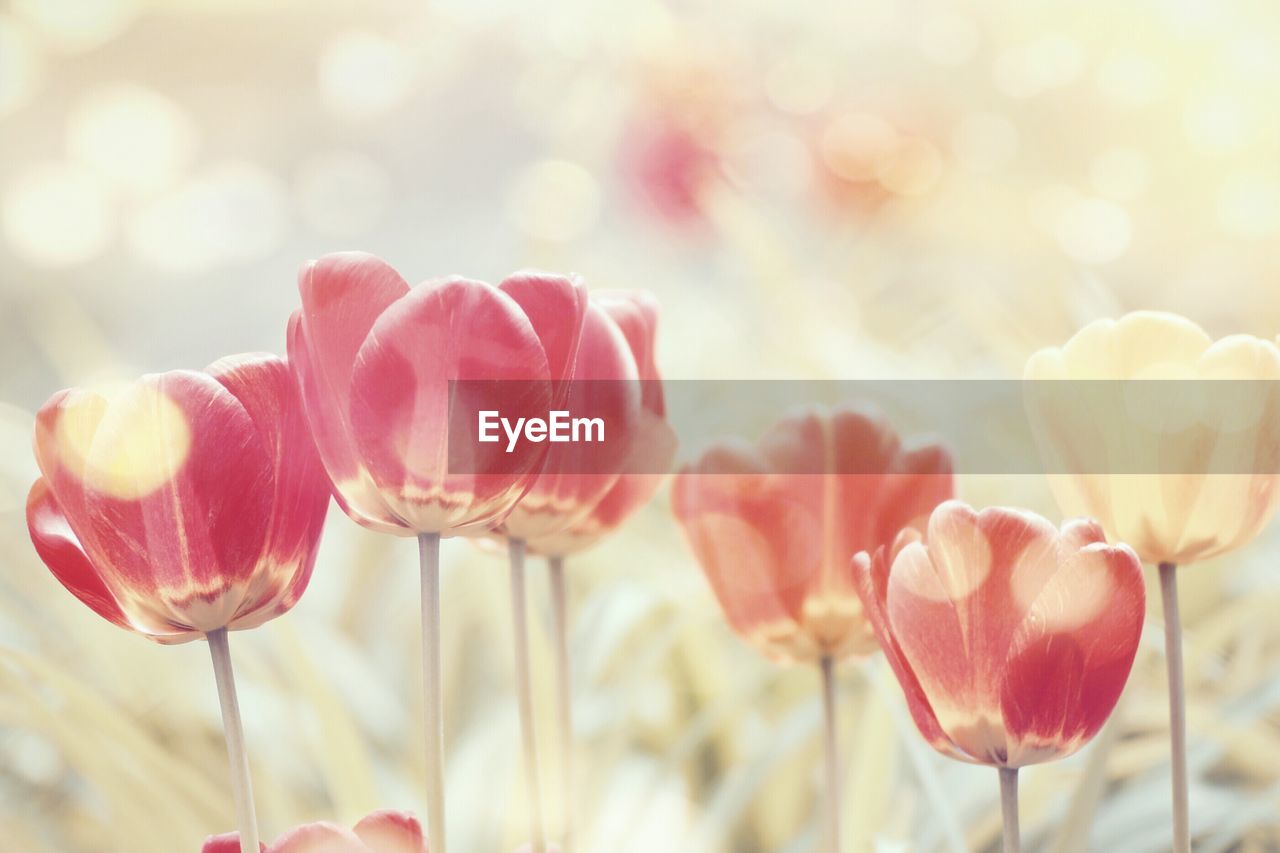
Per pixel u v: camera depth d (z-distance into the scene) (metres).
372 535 1.59
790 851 0.93
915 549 0.66
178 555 0.65
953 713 0.66
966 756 0.66
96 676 1.20
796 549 0.73
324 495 0.68
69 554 0.66
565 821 0.76
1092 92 2.43
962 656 0.65
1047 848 0.88
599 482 0.72
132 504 0.65
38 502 0.67
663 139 2.46
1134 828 0.90
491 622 1.26
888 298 2.41
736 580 0.73
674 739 1.12
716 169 2.49
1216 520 0.69
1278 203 2.06
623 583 1.16
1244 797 0.91
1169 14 2.22
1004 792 0.66
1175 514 0.69
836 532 0.73
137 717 1.10
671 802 0.97
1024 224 2.40
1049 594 0.65
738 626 0.74
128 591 0.65
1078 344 0.70
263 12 4.57
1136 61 2.27
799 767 1.03
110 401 0.65
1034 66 2.50
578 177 2.35
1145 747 0.92
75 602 1.23
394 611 1.50
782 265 1.85
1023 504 1.41
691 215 2.48
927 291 2.36
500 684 1.26
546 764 0.94
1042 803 0.89
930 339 2.06
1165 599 0.70
